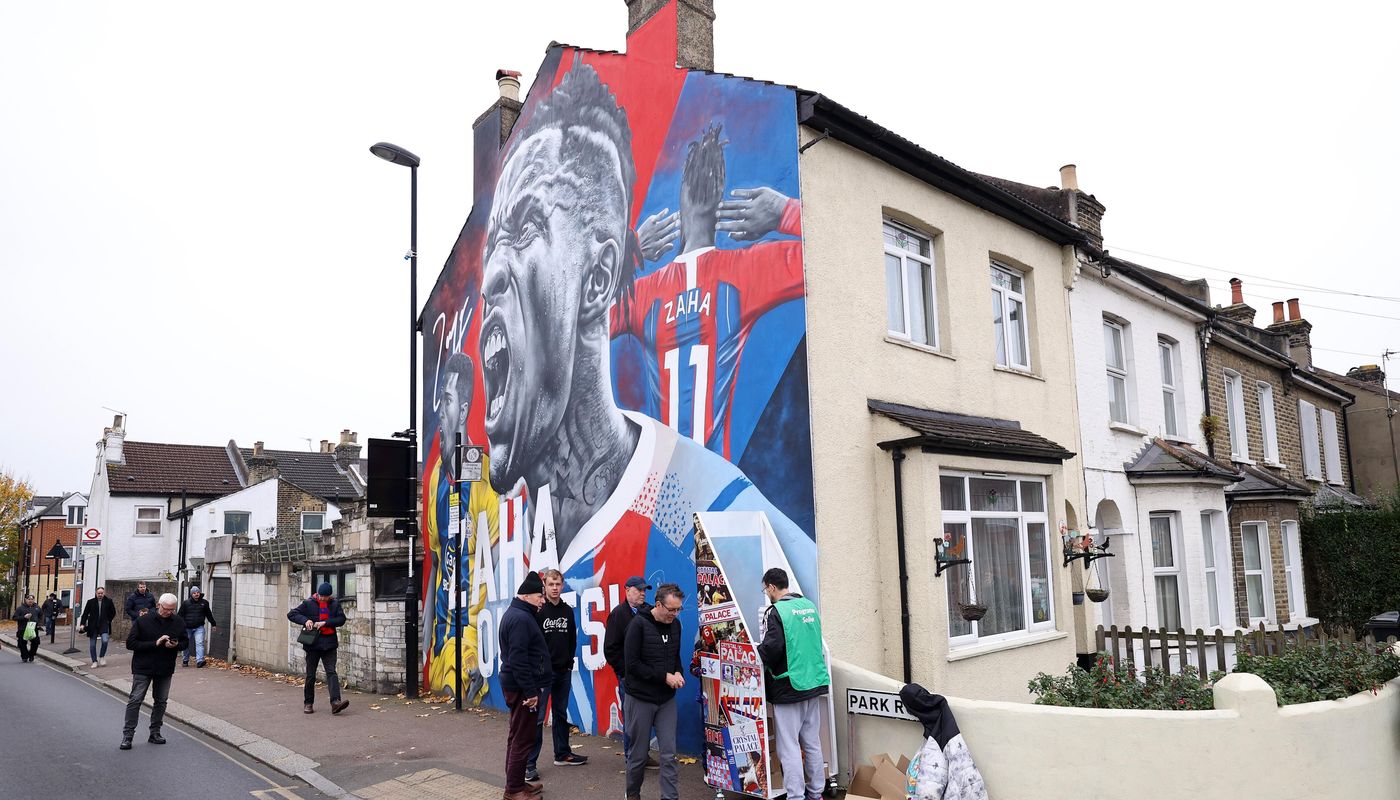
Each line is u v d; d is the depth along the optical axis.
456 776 7.87
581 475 10.19
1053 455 9.74
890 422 8.31
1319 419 21.34
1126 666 7.91
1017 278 11.43
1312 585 16.73
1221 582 13.50
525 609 7.21
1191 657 12.50
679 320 9.09
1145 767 5.83
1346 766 6.23
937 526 8.16
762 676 6.58
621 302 9.90
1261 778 5.87
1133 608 12.48
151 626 9.88
